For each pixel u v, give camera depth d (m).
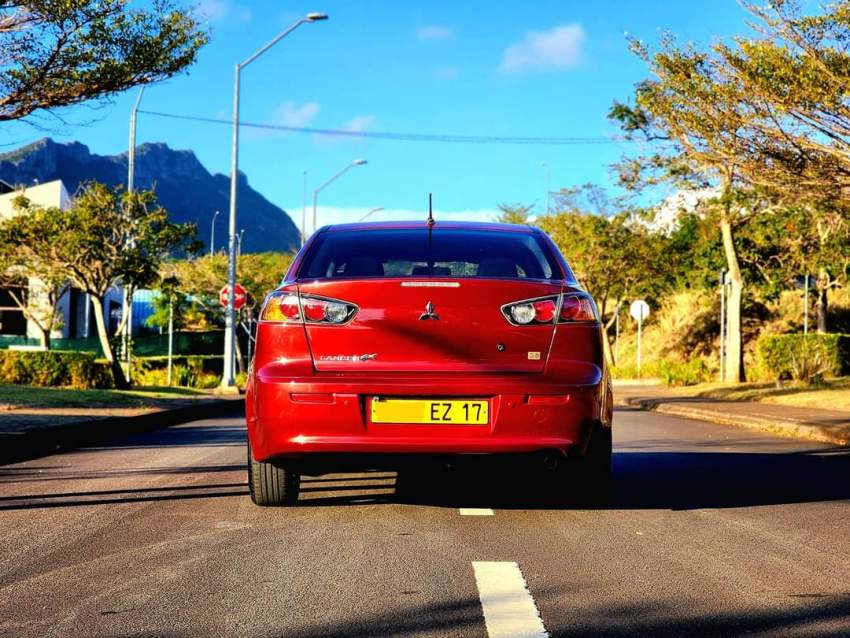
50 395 15.40
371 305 5.25
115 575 4.14
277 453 5.24
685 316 39.19
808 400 17.09
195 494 6.40
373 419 5.15
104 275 21.97
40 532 5.07
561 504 5.99
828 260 27.89
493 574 4.18
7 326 47.38
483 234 6.04
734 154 12.83
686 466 8.27
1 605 3.68
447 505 5.95
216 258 47.62
